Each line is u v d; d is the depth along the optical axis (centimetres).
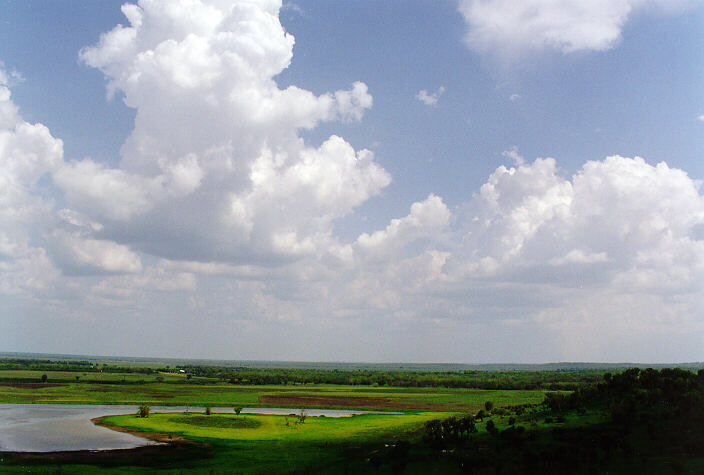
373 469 5159
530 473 4512
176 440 7125
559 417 6372
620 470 4381
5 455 6031
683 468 4244
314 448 6494
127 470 5325
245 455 6094
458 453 5356
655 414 5766
